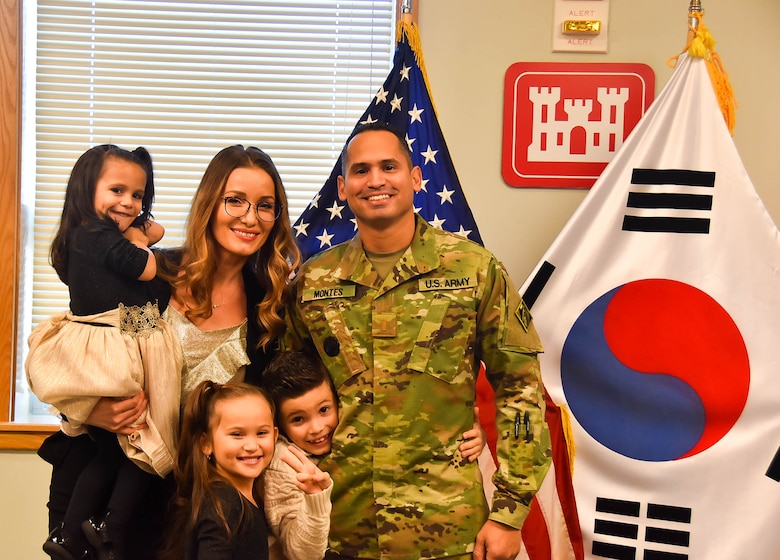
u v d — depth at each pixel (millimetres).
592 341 1988
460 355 1549
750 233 1938
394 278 1574
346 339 1572
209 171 1564
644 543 1931
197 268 1527
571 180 2266
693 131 2004
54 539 1467
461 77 2287
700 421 1930
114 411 1440
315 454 1579
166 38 2418
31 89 2400
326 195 2105
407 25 2148
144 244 1566
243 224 1537
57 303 2414
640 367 1965
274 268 1608
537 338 1639
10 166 2281
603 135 2254
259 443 1444
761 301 1916
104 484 1502
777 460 1888
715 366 1929
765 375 1902
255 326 1624
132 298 1488
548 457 1553
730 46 2250
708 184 1973
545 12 2271
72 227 1521
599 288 1998
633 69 2246
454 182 2109
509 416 1563
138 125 2408
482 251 1609
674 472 1923
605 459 1960
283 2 2418
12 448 2252
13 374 2297
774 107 2248
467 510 1521
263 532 1450
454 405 1548
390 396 1531
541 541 1945
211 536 1370
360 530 1538
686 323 1947
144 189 1579
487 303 1592
